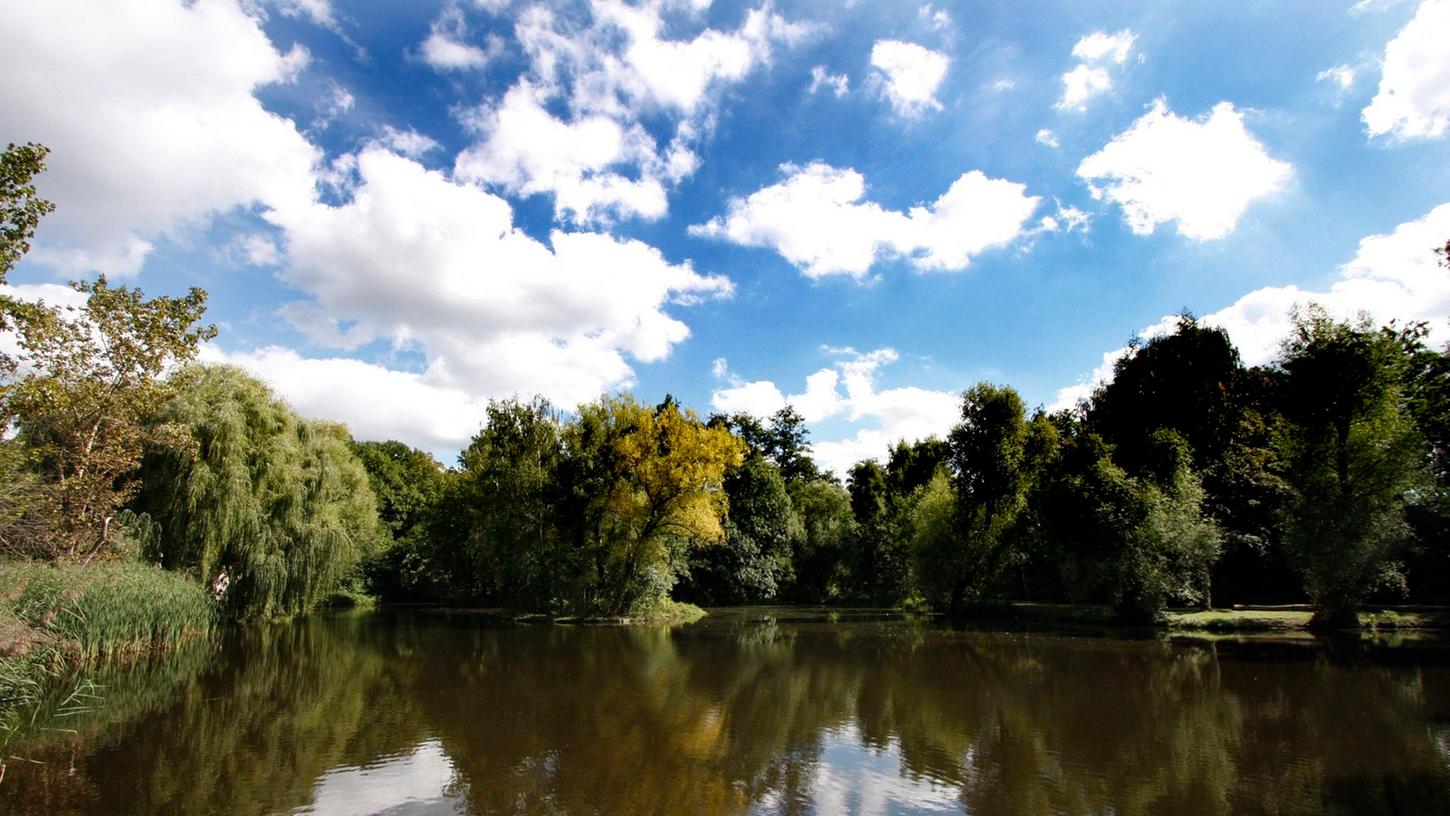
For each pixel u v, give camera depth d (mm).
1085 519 32219
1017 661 22047
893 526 54062
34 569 18641
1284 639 25703
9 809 9695
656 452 37781
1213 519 31906
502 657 23953
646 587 38844
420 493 64688
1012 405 40625
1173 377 37906
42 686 16984
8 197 13727
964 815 9320
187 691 17750
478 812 9539
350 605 50906
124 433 21172
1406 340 27094
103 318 20500
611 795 10203
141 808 9734
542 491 39469
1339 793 9797
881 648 25891
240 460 27062
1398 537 26547
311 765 11664
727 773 11195
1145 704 15602
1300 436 28203
